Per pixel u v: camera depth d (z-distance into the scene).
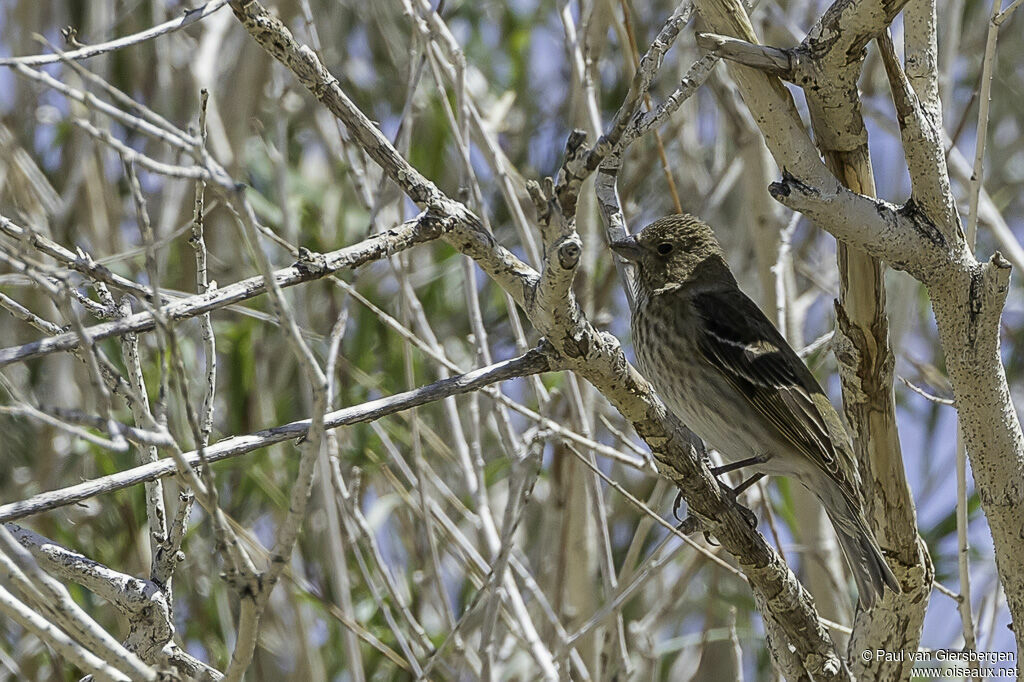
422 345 8.90
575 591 11.24
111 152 12.95
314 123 14.44
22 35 13.12
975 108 16.23
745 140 11.48
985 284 7.45
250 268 12.56
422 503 10.01
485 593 10.41
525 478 9.66
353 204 13.86
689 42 14.02
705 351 10.35
